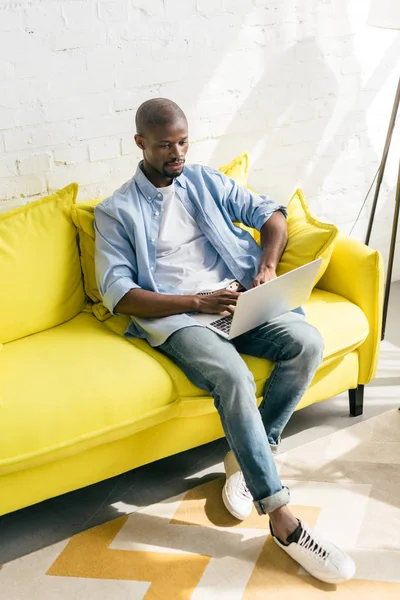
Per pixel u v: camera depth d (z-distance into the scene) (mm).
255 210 2494
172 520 2166
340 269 2510
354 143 3230
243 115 2947
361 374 2535
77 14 2508
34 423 1946
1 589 1948
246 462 2025
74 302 2469
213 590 1922
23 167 2570
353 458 2377
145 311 2221
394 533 2070
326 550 1937
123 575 1979
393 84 3227
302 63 2996
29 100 2512
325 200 3258
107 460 2104
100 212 2357
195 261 2408
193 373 2135
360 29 3066
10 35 2412
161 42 2695
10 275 2301
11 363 2176
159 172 2359
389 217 3457
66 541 2100
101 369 2123
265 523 2150
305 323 2260
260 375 2230
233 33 2822
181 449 2248
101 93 2639
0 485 1953
